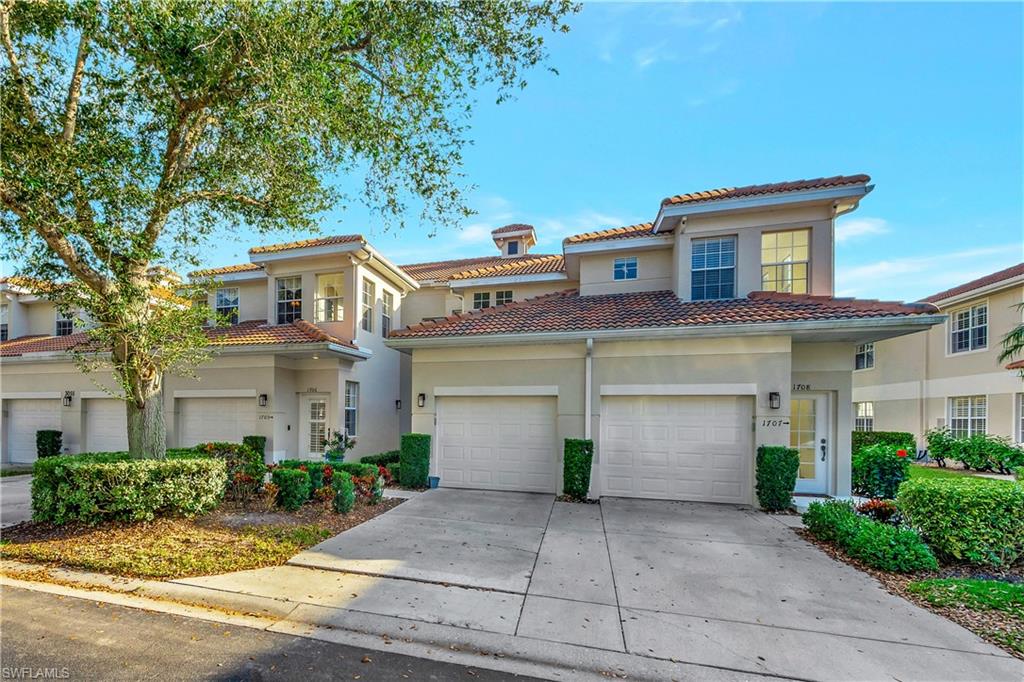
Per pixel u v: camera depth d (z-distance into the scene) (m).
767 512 8.36
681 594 4.83
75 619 4.16
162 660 3.50
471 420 10.49
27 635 3.85
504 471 10.23
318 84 5.76
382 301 16.08
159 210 6.82
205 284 8.45
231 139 7.25
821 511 6.84
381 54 6.76
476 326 10.52
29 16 5.75
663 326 9.08
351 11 5.74
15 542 5.99
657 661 3.62
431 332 10.47
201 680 3.25
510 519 7.72
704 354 9.21
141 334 6.86
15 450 15.94
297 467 8.84
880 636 3.99
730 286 10.81
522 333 9.73
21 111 5.93
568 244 12.82
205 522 6.78
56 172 5.60
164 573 5.07
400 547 6.14
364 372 14.77
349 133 6.88
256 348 12.17
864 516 6.82
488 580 5.11
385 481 10.65
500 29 6.79
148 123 6.96
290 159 7.42
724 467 9.16
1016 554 5.50
